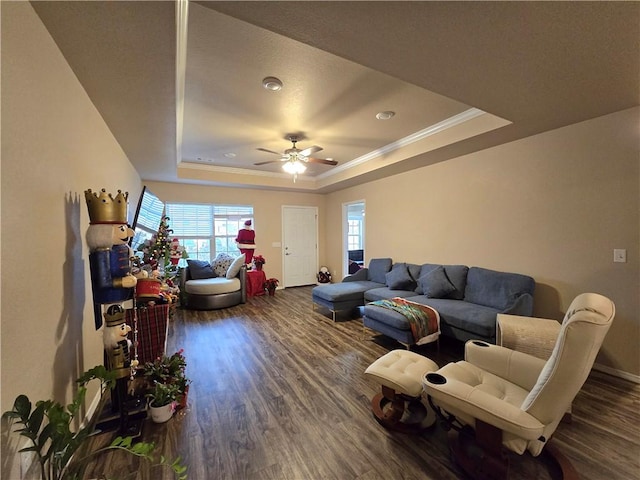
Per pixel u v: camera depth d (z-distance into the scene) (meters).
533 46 1.60
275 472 1.47
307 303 5.14
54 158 1.40
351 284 4.63
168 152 3.42
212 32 1.80
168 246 4.17
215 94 2.59
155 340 2.50
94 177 2.12
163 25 1.34
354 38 1.56
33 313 1.17
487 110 2.41
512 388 1.65
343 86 2.46
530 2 1.29
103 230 1.56
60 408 0.98
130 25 1.34
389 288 4.25
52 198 1.37
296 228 6.75
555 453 1.54
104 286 1.59
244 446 1.65
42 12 1.23
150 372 2.05
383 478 1.43
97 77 1.77
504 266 3.31
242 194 6.11
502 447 1.32
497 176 3.36
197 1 1.29
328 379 2.43
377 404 2.01
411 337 2.83
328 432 1.77
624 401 2.06
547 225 2.92
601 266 2.54
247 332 3.61
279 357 2.87
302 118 3.12
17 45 1.09
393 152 4.09
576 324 1.15
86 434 1.08
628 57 1.68
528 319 2.41
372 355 2.92
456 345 3.21
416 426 1.79
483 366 1.85
